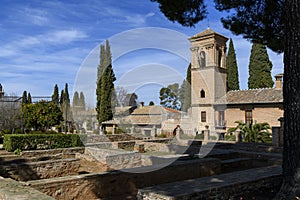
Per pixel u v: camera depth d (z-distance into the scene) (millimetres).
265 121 23641
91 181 7324
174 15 8172
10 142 14617
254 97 24531
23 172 9367
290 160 5520
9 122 20688
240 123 20531
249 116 24641
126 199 7395
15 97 22125
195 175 9336
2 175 8883
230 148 15086
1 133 19547
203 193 5645
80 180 7137
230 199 6094
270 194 6398
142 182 8242
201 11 8352
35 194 4855
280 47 8570
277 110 23078
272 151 13516
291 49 5496
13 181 5957
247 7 8664
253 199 6047
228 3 8664
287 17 5582
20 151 13781
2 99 21500
